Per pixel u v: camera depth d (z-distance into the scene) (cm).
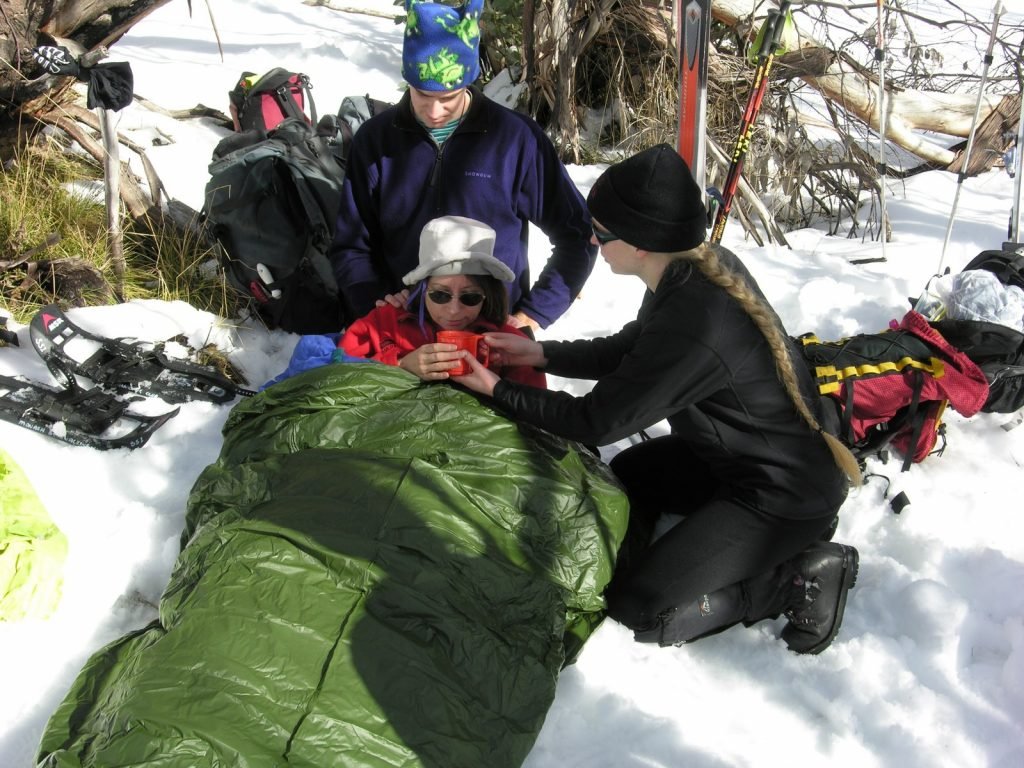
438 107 285
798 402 216
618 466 280
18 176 387
